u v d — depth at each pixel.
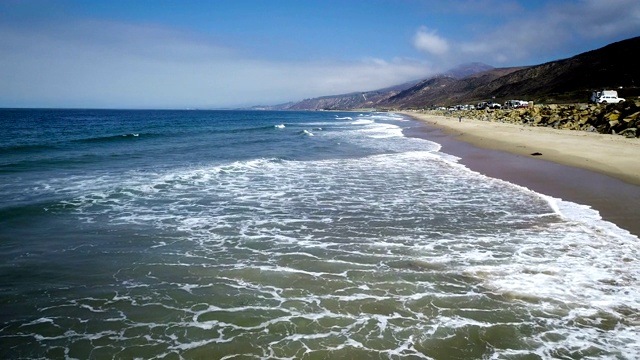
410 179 16.80
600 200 12.40
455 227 10.16
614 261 7.78
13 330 5.73
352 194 14.06
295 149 29.34
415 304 6.29
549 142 27.83
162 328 5.75
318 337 5.44
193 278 7.38
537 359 4.93
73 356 5.14
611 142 26.31
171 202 12.94
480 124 56.34
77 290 6.94
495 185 15.25
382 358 4.97
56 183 15.53
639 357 4.96
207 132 49.75
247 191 14.59
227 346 5.29
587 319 5.80
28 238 9.48
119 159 22.83
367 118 124.56
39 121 75.31
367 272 7.51
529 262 7.81
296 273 7.52
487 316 5.91
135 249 8.84
